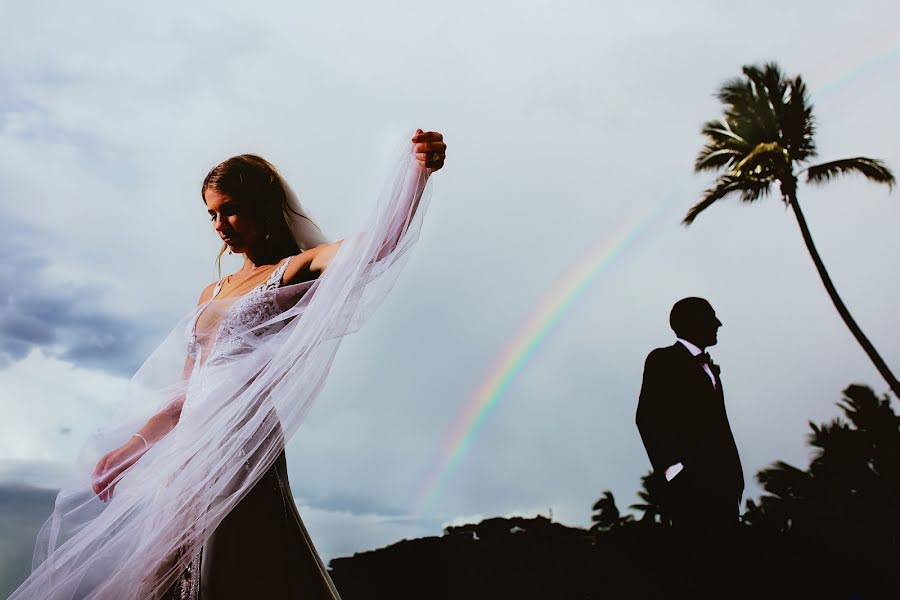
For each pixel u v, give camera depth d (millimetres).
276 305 2143
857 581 10289
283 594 1837
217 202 2283
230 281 2328
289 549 1898
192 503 1831
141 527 1863
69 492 1933
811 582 8867
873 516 16516
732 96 25312
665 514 4316
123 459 1986
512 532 11844
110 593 1778
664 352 4391
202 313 2180
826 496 17969
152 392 2133
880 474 18781
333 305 2012
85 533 1857
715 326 4488
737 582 4047
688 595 4082
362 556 12836
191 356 2188
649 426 4242
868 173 24656
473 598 11148
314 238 2412
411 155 2119
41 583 1800
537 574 10617
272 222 2338
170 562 1802
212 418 1952
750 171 24969
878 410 20453
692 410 4195
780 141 25172
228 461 1876
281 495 1961
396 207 2053
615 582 8891
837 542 14453
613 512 23203
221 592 1810
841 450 19188
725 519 4094
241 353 2059
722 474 4121
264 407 1936
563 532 11461
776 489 18766
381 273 2084
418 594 11812
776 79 25016
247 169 2322
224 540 1847
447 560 12000
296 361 1997
